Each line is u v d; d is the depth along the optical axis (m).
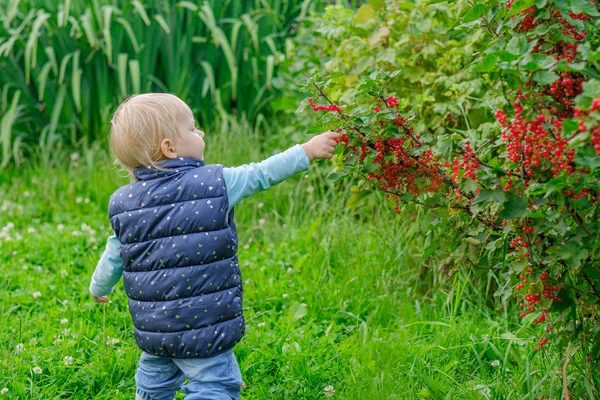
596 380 2.45
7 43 6.01
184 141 2.49
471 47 3.71
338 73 2.38
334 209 4.60
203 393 2.38
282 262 4.29
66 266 4.35
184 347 2.36
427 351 3.12
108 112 6.29
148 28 6.38
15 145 6.22
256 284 4.05
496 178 2.17
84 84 6.40
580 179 1.99
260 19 6.89
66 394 2.99
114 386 3.01
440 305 3.67
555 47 2.17
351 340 3.32
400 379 2.85
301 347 3.24
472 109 3.78
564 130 1.84
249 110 6.71
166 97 2.53
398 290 3.83
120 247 2.48
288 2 7.06
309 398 2.90
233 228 2.49
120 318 3.64
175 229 2.36
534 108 2.07
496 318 3.40
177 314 2.35
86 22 6.04
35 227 5.24
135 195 2.42
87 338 3.37
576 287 2.30
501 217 2.19
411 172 2.44
